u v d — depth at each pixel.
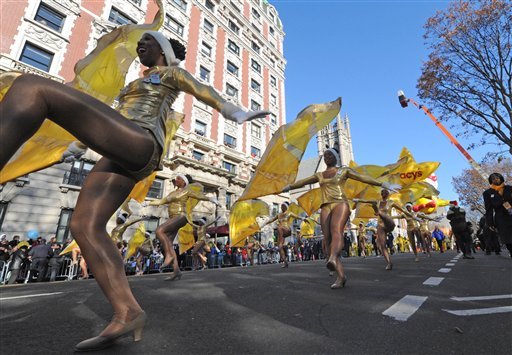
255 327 2.00
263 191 4.46
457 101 14.34
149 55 2.05
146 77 1.86
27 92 1.06
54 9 17.12
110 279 1.58
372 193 8.35
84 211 1.56
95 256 1.56
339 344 1.64
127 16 20.80
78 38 17.84
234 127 28.02
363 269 6.59
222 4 30.42
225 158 26.11
